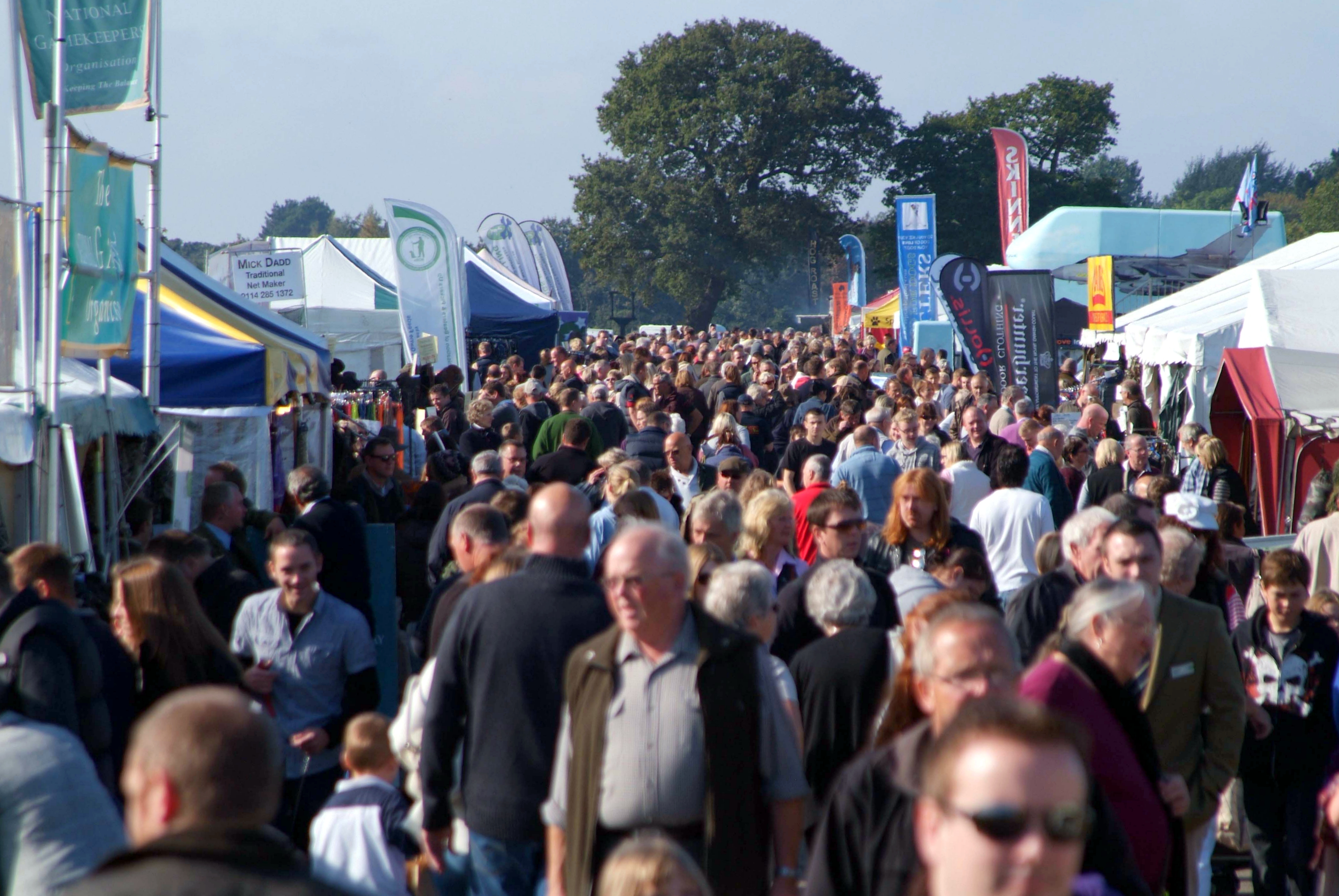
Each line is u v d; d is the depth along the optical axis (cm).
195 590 2277
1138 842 1230
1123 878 1041
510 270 13900
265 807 810
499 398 5894
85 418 2898
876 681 1619
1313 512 3222
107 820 1287
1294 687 1956
